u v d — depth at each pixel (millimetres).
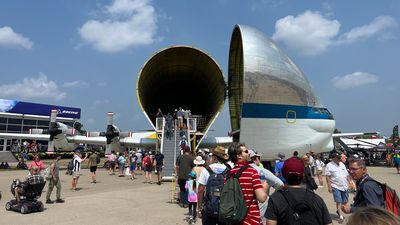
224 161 5719
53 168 12461
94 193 15328
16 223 8961
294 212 3510
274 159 24750
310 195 3627
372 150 50281
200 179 6023
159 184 18969
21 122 71625
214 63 26156
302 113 24281
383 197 4301
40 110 75125
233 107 27047
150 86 30797
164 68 29938
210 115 31828
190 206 9688
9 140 67688
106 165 32000
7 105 69250
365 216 1673
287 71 24062
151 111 33688
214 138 29984
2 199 13953
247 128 23062
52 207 11484
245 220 4449
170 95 37688
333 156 9562
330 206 11969
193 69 30906
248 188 4551
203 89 34594
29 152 42625
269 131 23422
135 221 9156
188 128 24375
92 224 8805
